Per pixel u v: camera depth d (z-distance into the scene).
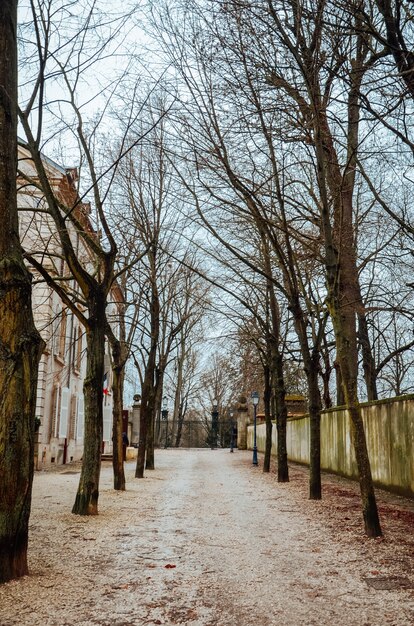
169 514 10.41
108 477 18.30
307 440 24.62
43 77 8.68
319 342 14.05
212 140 11.95
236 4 10.11
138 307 21.92
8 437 5.70
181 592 5.57
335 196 12.51
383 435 14.66
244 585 5.83
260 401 44.78
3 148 6.09
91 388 10.48
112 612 4.96
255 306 21.42
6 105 6.14
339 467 19.17
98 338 10.69
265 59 10.95
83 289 10.78
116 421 14.38
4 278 5.88
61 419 23.95
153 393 22.77
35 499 12.04
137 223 17.12
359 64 10.15
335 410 19.64
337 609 5.11
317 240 12.89
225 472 21.62
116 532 8.50
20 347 5.81
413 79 8.45
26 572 5.93
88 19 8.88
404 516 10.38
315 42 10.05
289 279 14.71
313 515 10.54
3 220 6.02
